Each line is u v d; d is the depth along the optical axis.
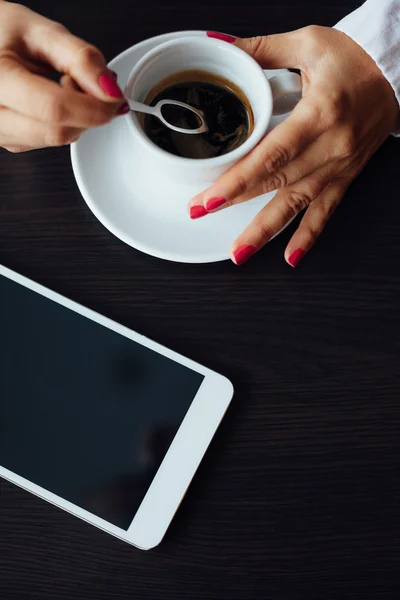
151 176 0.60
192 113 0.57
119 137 0.61
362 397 0.61
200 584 0.56
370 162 0.66
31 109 0.44
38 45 0.47
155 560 0.56
